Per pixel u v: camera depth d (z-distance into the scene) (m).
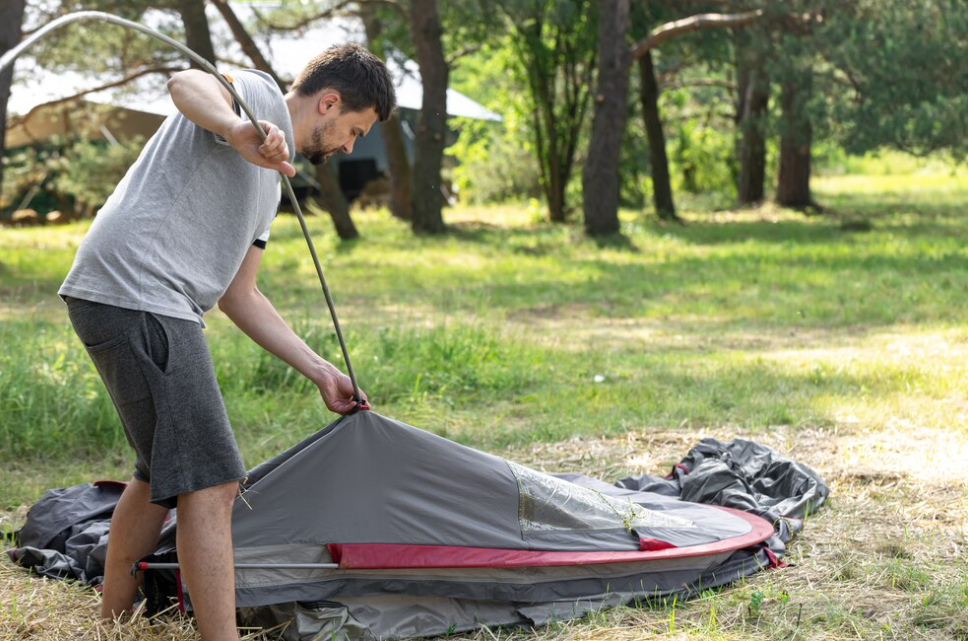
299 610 2.91
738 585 3.29
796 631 2.89
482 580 3.07
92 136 26.19
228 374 6.47
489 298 11.30
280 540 2.93
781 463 4.31
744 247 16.86
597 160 18.62
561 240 18.69
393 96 2.78
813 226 20.91
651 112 23.33
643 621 3.04
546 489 3.23
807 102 16.84
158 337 2.47
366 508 2.98
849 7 17.06
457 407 6.27
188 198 2.53
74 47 19.22
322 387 3.03
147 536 2.88
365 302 11.30
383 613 2.99
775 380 6.55
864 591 3.18
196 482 2.50
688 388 6.43
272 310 3.02
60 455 5.08
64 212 26.22
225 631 2.55
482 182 30.17
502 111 27.72
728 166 33.00
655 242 18.12
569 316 10.22
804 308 10.07
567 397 6.29
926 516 3.91
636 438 5.27
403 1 22.52
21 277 13.61
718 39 22.03
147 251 2.48
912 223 21.02
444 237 19.16
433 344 7.24
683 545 3.32
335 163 27.31
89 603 3.13
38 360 5.98
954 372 6.55
